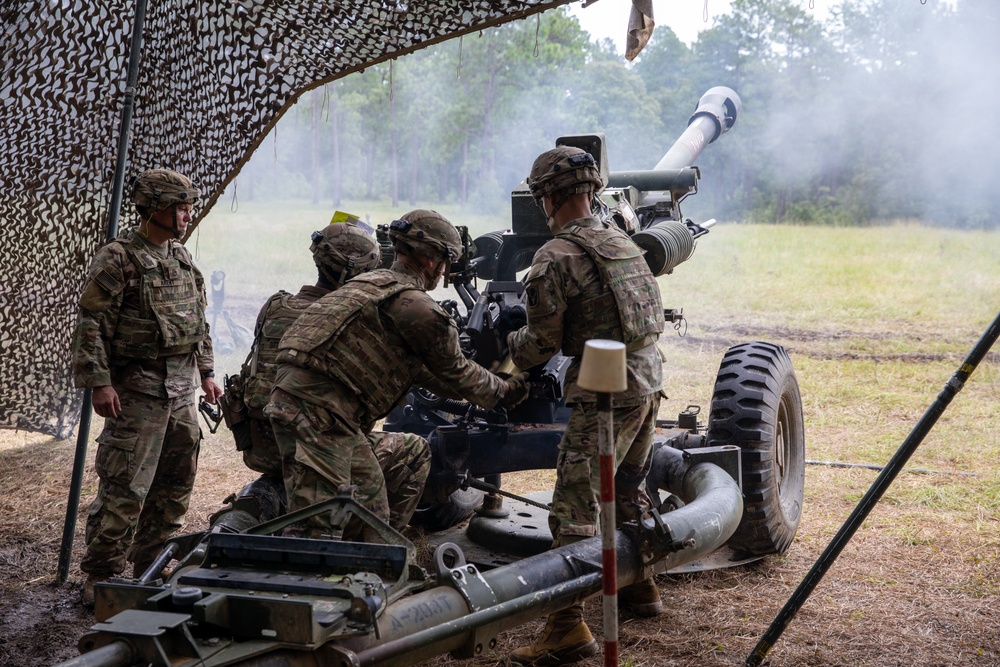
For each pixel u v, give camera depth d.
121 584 2.44
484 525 4.58
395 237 3.39
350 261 3.63
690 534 3.42
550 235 4.66
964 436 6.75
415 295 3.27
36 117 5.06
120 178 4.40
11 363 5.99
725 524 3.68
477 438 4.23
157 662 2.16
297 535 3.10
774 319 11.91
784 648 3.67
